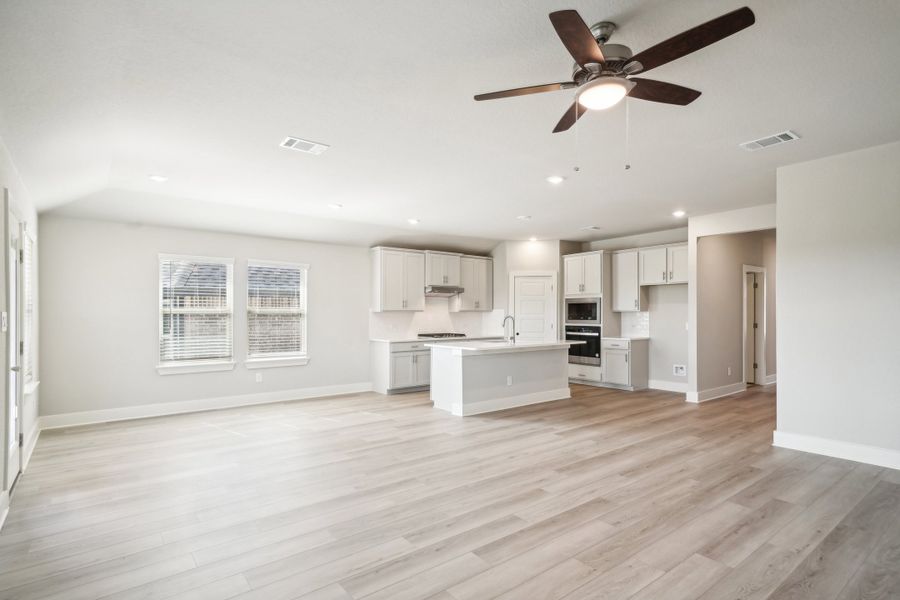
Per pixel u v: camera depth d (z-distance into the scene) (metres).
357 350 7.34
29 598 2.05
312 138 3.38
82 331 5.25
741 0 1.91
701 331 6.44
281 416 5.60
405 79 2.54
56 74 2.28
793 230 4.12
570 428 4.98
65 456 4.05
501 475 3.56
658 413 5.70
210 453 4.13
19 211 3.48
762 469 3.66
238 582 2.17
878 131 3.35
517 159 3.89
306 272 6.89
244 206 5.49
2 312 2.84
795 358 4.15
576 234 7.71
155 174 4.23
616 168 4.14
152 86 2.55
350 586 2.14
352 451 4.18
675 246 7.00
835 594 2.09
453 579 2.19
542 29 2.09
